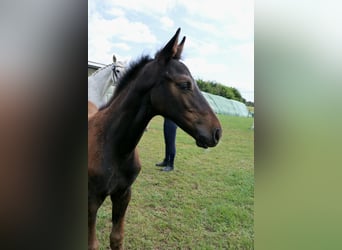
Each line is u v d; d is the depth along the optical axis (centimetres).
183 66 103
